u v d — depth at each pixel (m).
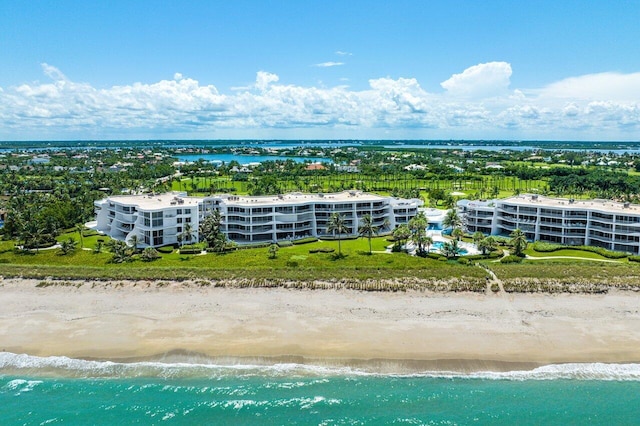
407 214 170.75
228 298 94.62
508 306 90.81
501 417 62.53
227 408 64.25
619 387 68.75
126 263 117.62
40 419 62.19
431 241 130.00
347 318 86.94
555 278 99.69
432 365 73.25
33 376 71.00
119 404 65.06
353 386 68.62
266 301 93.31
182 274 103.81
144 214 139.50
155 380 70.06
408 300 93.25
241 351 76.62
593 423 61.72
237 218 150.88
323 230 159.75
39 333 82.25
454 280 99.19
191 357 75.19
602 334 81.75
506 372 71.81
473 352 76.38
